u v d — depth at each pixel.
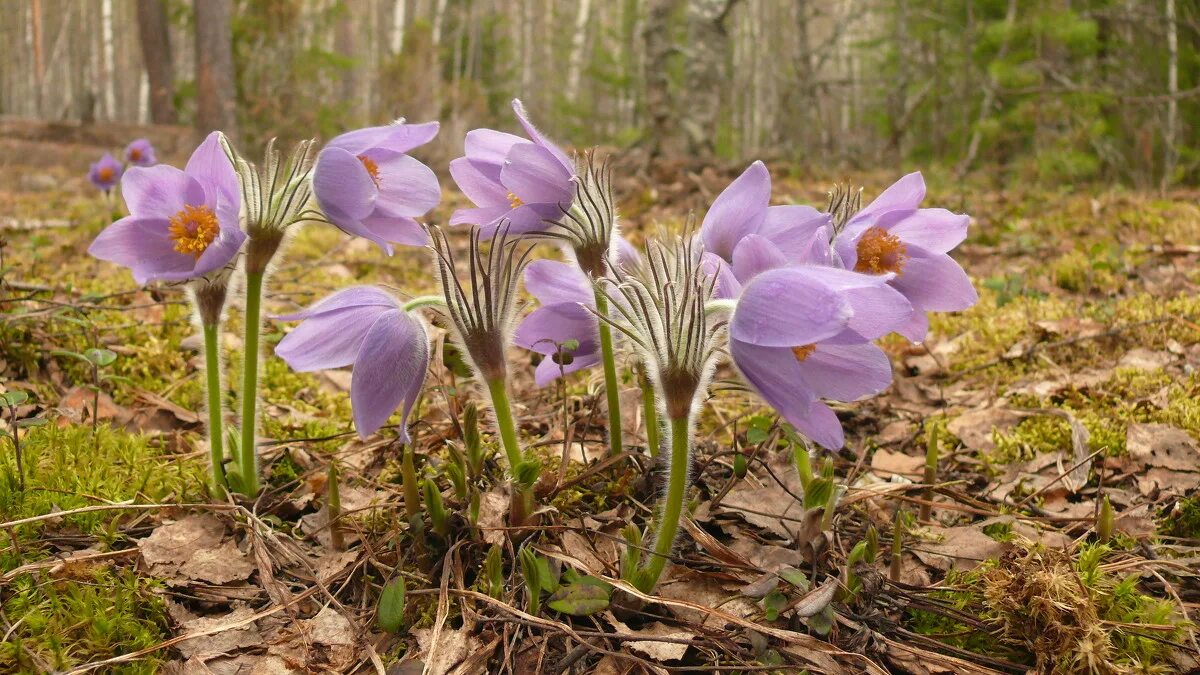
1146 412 0.42
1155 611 0.27
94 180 0.91
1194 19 1.35
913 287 0.29
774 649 0.25
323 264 0.73
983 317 0.59
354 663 0.26
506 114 3.21
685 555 0.30
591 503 0.33
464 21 3.50
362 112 2.53
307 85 1.84
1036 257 0.77
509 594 0.27
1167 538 0.33
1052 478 0.38
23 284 0.50
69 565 0.28
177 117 2.47
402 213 0.30
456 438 0.38
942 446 0.42
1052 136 1.34
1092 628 0.25
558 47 4.08
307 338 0.26
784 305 0.22
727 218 0.29
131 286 0.61
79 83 4.75
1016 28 1.26
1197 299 0.56
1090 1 1.46
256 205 0.28
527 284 0.31
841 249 0.28
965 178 1.42
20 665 0.24
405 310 0.27
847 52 3.15
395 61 2.02
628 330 0.25
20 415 0.39
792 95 2.15
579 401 0.43
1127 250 0.75
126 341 0.49
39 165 1.73
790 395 0.23
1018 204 1.04
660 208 1.03
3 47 5.64
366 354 0.26
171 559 0.29
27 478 0.33
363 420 0.27
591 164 0.29
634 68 3.10
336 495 0.30
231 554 0.30
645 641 0.26
